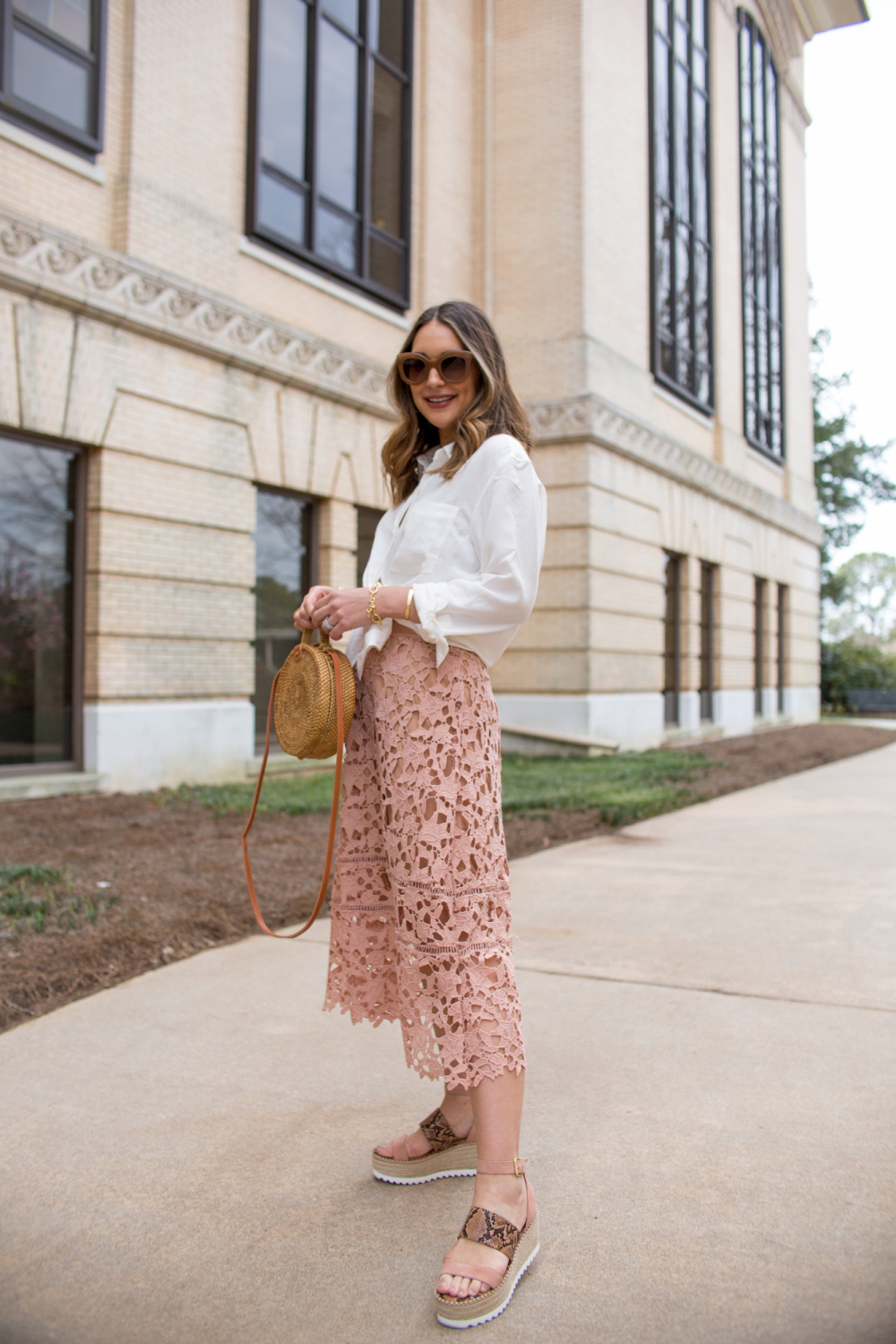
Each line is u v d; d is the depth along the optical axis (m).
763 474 18.56
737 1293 1.51
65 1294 1.55
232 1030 2.72
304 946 3.58
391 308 10.48
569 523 11.42
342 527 9.48
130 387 7.26
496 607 1.71
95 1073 2.42
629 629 12.28
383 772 1.79
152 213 7.52
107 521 7.13
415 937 1.73
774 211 19.61
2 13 6.50
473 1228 1.56
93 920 3.53
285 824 5.79
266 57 8.82
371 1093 2.30
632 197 12.76
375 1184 1.90
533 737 11.33
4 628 6.73
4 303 6.41
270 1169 1.95
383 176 10.56
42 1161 1.98
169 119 7.73
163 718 7.54
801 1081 2.33
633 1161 1.95
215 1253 1.66
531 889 4.54
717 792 8.30
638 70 13.01
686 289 14.92
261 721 8.80
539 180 11.70
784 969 3.26
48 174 6.89
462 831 1.73
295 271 9.02
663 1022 2.76
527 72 11.80
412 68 10.89
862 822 6.73
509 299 11.82
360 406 9.54
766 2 18.61
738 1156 1.96
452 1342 1.41
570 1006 2.91
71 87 7.04
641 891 4.50
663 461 13.15
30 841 5.13
